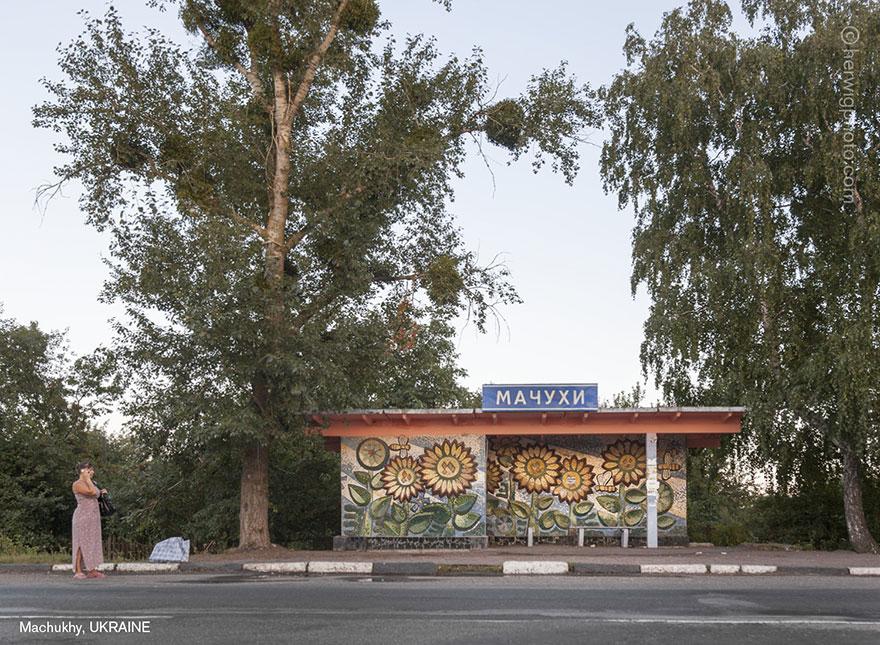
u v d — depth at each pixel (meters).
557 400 22.88
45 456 34.09
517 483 25.84
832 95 25.66
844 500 25.42
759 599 11.54
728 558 19.55
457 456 23.98
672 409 23.05
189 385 22.48
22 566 17.84
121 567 17.55
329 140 24.27
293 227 25.12
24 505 32.22
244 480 23.19
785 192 26.73
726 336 27.38
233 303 21.06
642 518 25.36
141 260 22.77
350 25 23.83
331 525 30.25
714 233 28.95
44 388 38.28
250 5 23.14
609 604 10.89
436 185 25.34
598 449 25.75
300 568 17.33
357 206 22.98
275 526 29.94
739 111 27.34
